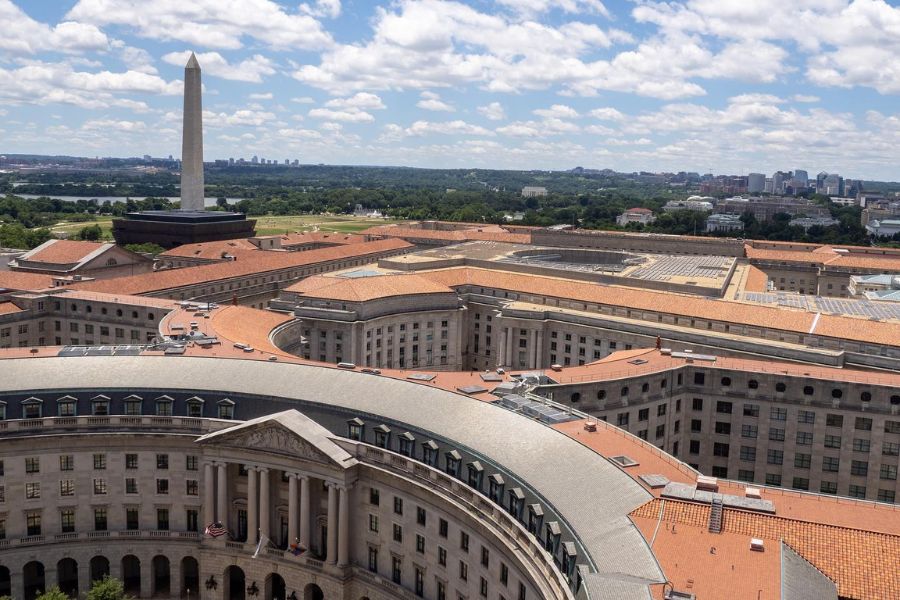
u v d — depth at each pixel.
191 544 135.25
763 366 154.62
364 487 123.06
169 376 137.25
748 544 78.50
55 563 132.62
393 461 117.88
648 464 100.12
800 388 147.00
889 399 141.38
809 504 89.81
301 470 124.94
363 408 125.38
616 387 144.25
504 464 103.50
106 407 132.88
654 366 154.25
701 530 81.44
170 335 165.25
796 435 148.38
